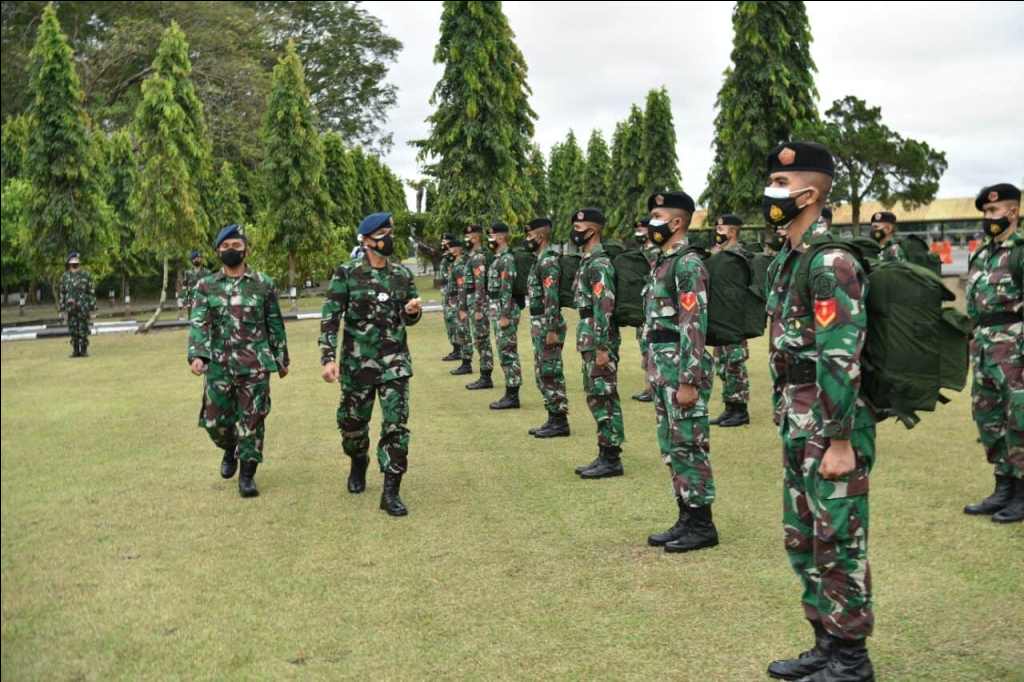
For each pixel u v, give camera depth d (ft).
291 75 83.41
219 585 13.97
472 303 36.94
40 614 12.87
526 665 10.88
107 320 89.15
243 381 19.49
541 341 25.03
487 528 16.62
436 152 67.21
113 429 27.58
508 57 66.23
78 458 23.49
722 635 11.55
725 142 64.75
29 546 16.07
